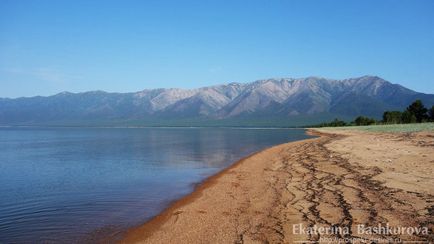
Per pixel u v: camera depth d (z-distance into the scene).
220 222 12.33
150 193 18.33
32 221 13.66
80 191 19.31
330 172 19.98
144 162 32.66
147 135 107.81
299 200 14.25
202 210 14.14
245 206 14.27
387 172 18.33
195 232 11.50
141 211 14.71
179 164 30.45
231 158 34.69
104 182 22.08
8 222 13.56
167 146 54.50
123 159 35.88
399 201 12.81
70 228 12.68
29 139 89.50
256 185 18.67
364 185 15.82
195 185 20.30
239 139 72.94
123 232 12.09
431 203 12.34
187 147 51.34
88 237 11.71
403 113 106.69
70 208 15.54
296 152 33.75
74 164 32.72
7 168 30.55
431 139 36.22
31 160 37.12
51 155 42.88
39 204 16.38
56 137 100.94
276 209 13.34
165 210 14.68
